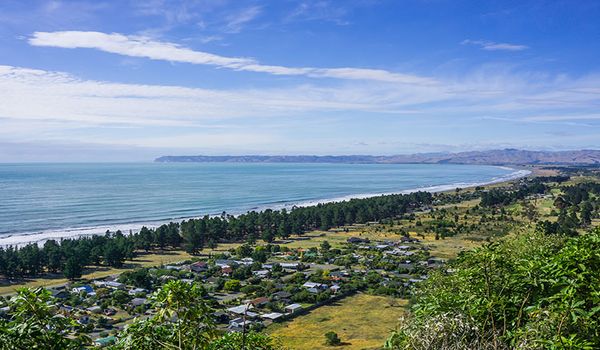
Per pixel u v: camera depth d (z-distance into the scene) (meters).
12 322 6.71
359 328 43.94
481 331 8.22
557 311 7.10
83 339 7.36
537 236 16.47
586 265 7.32
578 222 94.81
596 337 6.80
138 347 7.61
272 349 9.09
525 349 7.27
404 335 8.54
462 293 9.08
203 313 7.72
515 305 8.49
